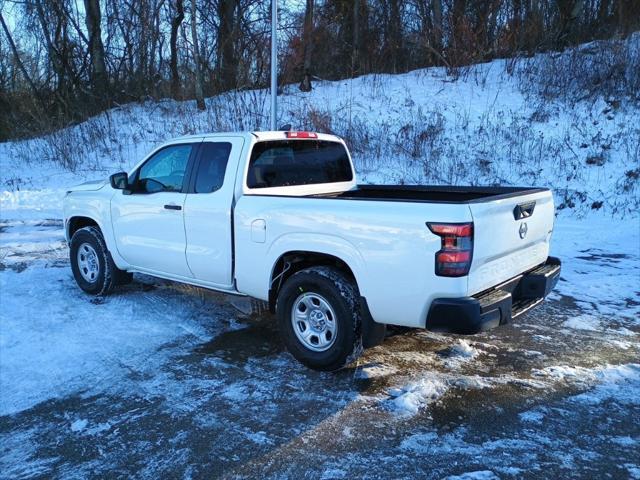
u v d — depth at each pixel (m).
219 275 4.85
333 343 4.05
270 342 4.84
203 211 4.84
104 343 4.77
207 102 20.08
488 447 3.19
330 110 16.95
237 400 3.78
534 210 4.28
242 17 21.00
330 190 5.52
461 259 3.46
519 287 4.29
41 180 15.77
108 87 21.94
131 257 5.70
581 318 5.46
